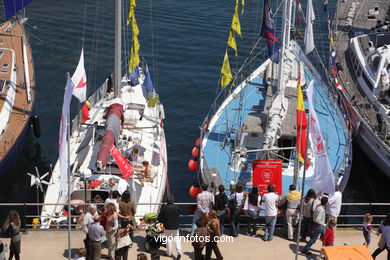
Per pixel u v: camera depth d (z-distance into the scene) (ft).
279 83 101.91
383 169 108.88
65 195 82.99
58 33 154.10
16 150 101.76
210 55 150.20
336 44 137.08
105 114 102.27
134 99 112.27
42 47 147.13
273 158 93.09
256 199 68.85
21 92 112.47
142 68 124.88
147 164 89.97
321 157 64.08
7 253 64.90
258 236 70.23
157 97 105.60
